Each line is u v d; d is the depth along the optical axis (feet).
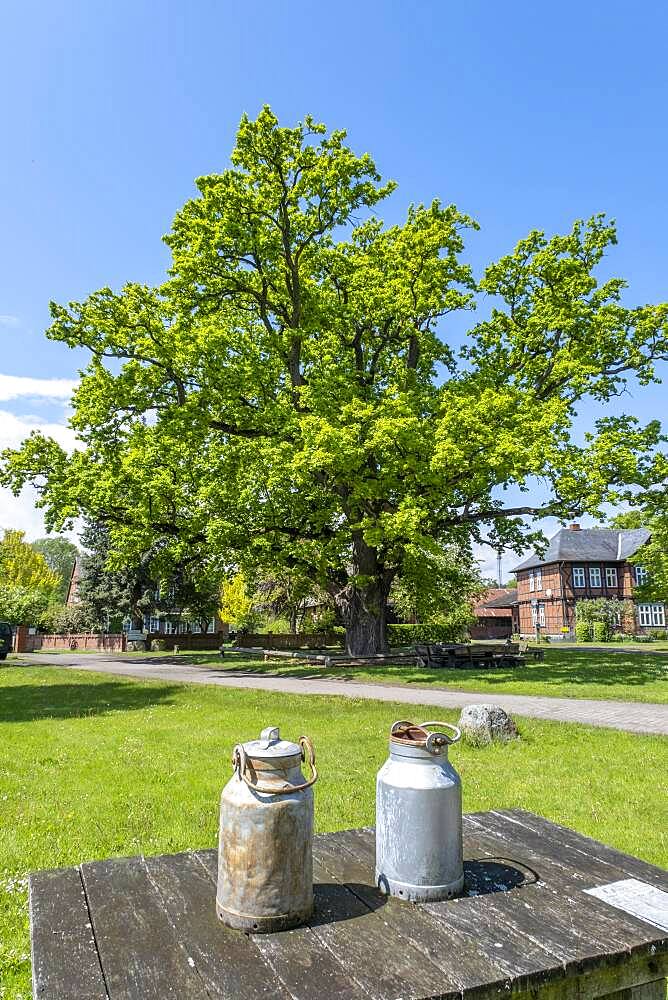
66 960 7.86
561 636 220.02
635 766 31.17
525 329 86.43
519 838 12.12
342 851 11.63
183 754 33.71
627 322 84.48
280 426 79.82
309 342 91.76
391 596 143.74
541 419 71.77
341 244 90.33
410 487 76.74
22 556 236.63
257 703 51.55
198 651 149.18
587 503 72.43
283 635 142.20
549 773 29.94
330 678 71.61
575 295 83.41
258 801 8.80
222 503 84.53
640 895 9.65
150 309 78.79
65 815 24.03
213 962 7.84
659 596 132.98
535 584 243.40
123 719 45.24
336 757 33.17
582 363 81.35
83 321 74.43
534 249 86.48
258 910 8.57
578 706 48.93
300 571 94.79
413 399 79.25
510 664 84.02
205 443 86.22
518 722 40.83
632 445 74.49
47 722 44.39
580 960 7.89
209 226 77.30
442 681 65.41
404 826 9.66
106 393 75.82
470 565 142.92
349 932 8.59
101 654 141.59
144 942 8.29
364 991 7.25
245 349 83.41
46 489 82.58
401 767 10.02
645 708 48.03
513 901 9.46
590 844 11.81
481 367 89.66
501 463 68.23
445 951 8.09
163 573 92.79
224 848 8.91
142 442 79.61
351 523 84.99
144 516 83.71
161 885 10.02
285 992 7.22
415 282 80.59
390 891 9.70
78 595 173.99
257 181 79.51
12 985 13.69
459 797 9.98
